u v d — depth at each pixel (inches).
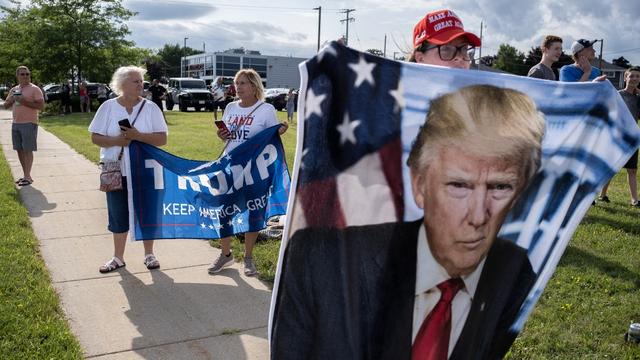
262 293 189.9
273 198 206.7
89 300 181.3
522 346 149.6
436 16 110.2
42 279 191.6
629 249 231.1
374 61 86.7
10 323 155.2
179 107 1349.7
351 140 87.5
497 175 92.4
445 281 93.3
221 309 176.9
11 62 1286.9
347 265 89.9
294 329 91.1
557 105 93.4
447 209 91.6
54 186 363.6
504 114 91.6
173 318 169.9
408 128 88.7
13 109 360.8
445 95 89.0
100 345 152.4
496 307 96.9
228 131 206.7
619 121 96.2
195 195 202.2
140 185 197.0
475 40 109.6
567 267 208.2
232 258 212.1
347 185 88.4
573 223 98.3
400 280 91.5
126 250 231.8
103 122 196.9
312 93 85.7
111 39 1262.3
